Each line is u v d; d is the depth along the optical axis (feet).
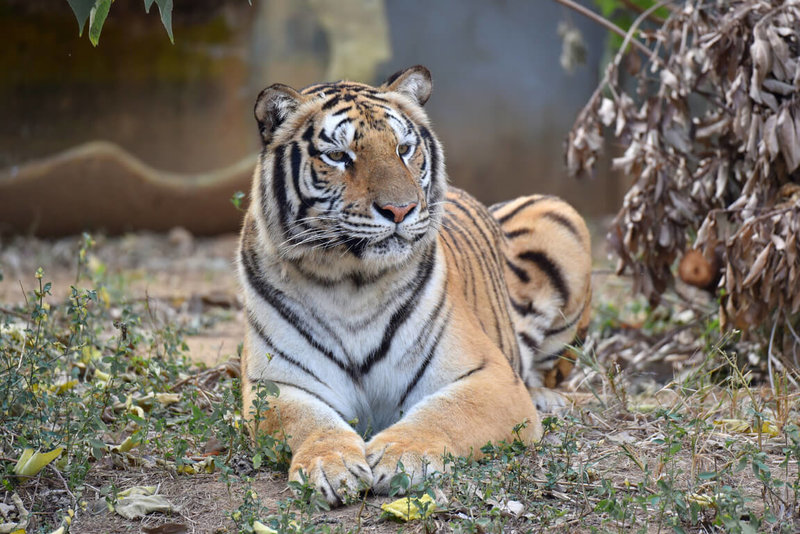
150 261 66.49
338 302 23.41
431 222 24.36
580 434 25.07
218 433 24.14
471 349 24.52
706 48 29.89
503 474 21.12
